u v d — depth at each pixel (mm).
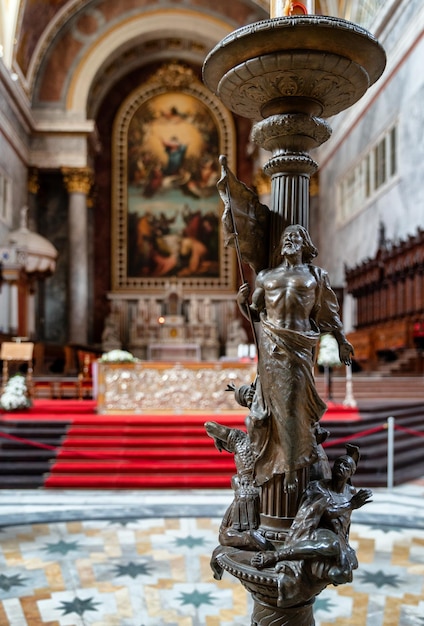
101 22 23969
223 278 26297
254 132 3420
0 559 5371
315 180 25922
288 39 2920
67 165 23859
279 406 3086
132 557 5430
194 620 4180
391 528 6305
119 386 11102
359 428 9781
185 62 27266
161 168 26781
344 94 3305
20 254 17172
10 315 17031
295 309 3115
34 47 22891
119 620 4176
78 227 24031
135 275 26312
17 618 4203
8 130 20453
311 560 2902
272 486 3172
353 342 18219
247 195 3338
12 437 8984
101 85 26156
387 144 17422
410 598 4523
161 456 8938
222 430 3553
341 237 22297
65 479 8336
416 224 15305
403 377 14258
